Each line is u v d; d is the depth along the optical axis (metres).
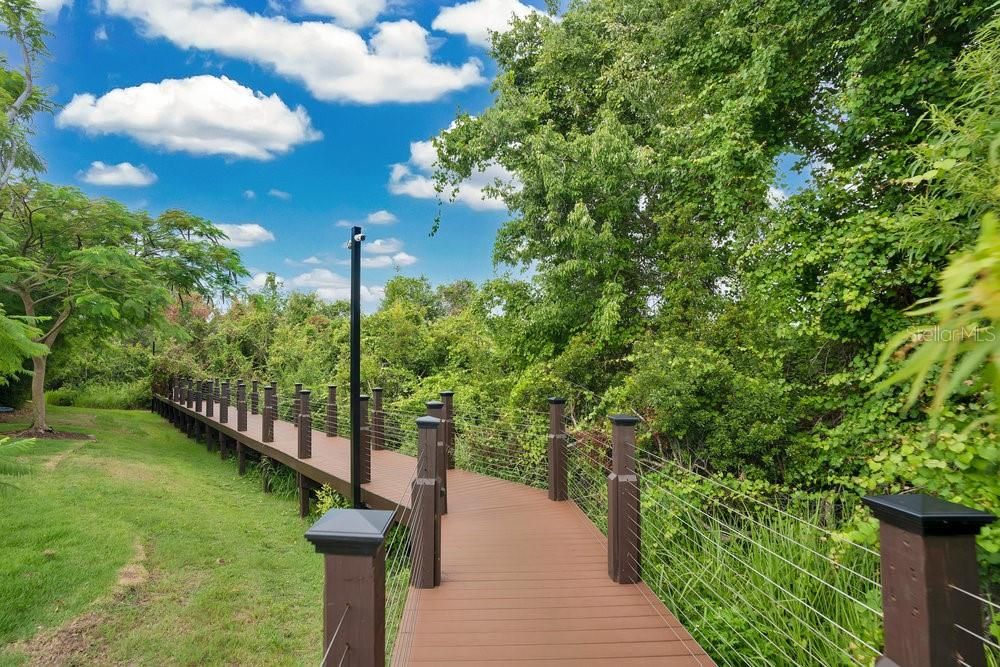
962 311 0.61
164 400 21.20
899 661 1.40
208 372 21.98
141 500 8.26
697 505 5.01
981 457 3.43
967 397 3.86
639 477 4.26
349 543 1.62
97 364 24.14
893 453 4.03
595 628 3.25
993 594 3.28
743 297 8.09
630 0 10.38
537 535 4.98
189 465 12.62
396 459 9.02
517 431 8.30
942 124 3.84
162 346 23.06
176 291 15.52
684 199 8.83
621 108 10.29
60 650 4.34
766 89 7.17
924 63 5.61
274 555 6.87
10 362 5.74
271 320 23.55
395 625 3.73
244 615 5.23
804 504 5.09
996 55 3.67
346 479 7.40
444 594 3.72
